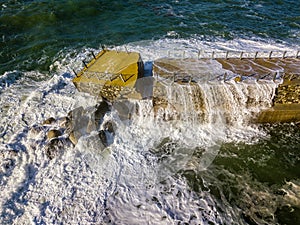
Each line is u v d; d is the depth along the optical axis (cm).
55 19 2391
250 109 1224
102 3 2662
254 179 1059
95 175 1091
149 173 1097
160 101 1232
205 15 2395
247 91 1173
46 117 1376
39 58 1908
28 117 1380
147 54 1814
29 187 1055
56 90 1557
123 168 1116
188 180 1064
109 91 1293
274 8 2497
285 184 1036
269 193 1005
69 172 1102
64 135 1216
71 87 1580
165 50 1866
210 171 1091
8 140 1252
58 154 1154
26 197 1023
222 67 1298
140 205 992
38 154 1161
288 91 1175
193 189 1034
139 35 2134
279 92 1178
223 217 939
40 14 2430
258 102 1209
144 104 1270
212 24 2236
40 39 2130
